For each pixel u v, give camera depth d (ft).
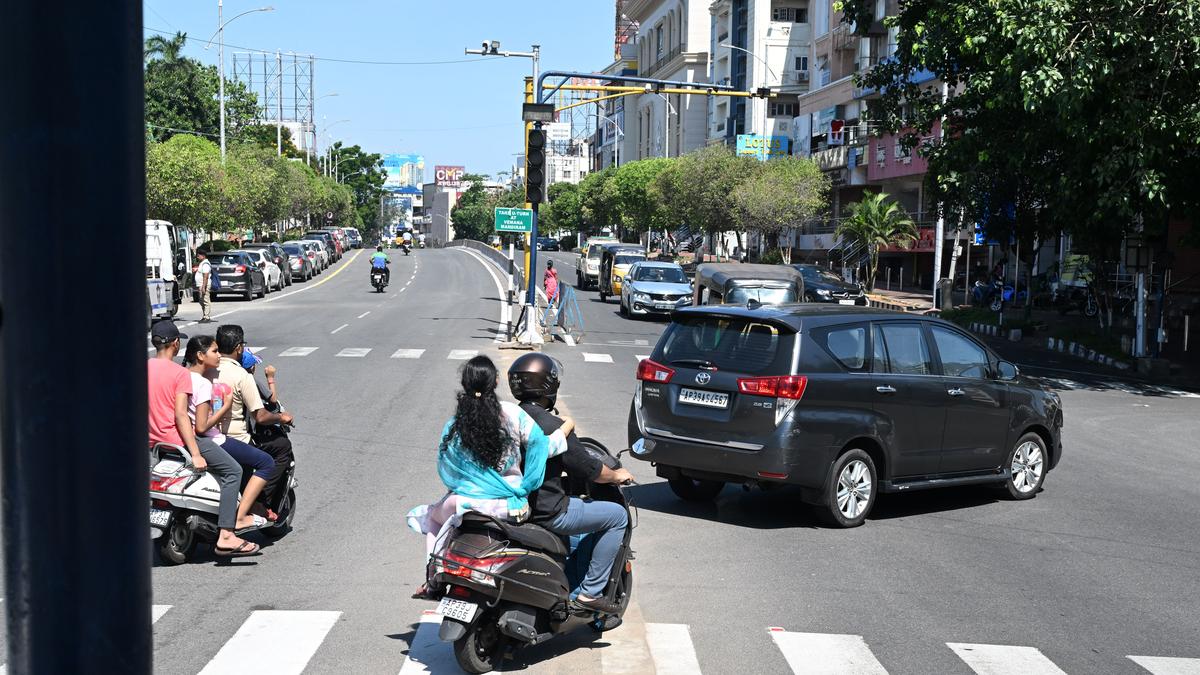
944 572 26.35
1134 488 38.06
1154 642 21.53
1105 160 68.59
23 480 5.69
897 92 92.07
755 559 27.14
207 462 25.02
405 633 20.89
